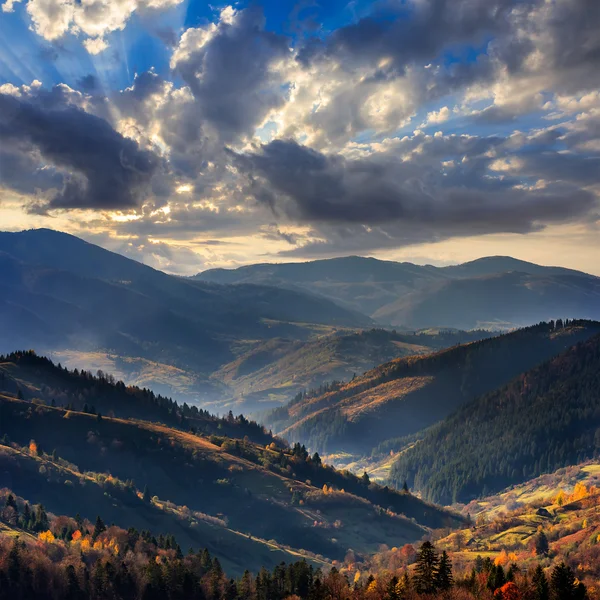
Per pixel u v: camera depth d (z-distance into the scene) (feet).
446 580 643.45
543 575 636.89
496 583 643.45
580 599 620.90
